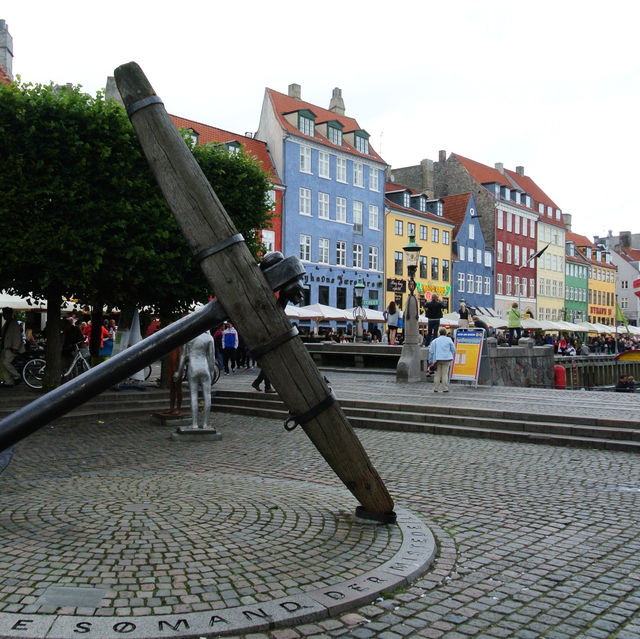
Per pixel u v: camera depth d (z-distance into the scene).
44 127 12.39
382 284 54.56
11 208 12.19
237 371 24.98
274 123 46.72
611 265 99.00
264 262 4.91
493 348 23.28
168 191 4.60
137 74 4.58
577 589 4.60
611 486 7.95
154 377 20.27
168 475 7.13
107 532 4.91
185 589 4.04
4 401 13.17
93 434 11.66
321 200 49.06
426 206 62.19
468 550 5.41
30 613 3.65
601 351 52.19
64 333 16.47
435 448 10.75
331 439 5.12
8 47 28.03
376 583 4.32
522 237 75.00
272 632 3.69
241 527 5.19
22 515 5.30
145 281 14.66
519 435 11.50
